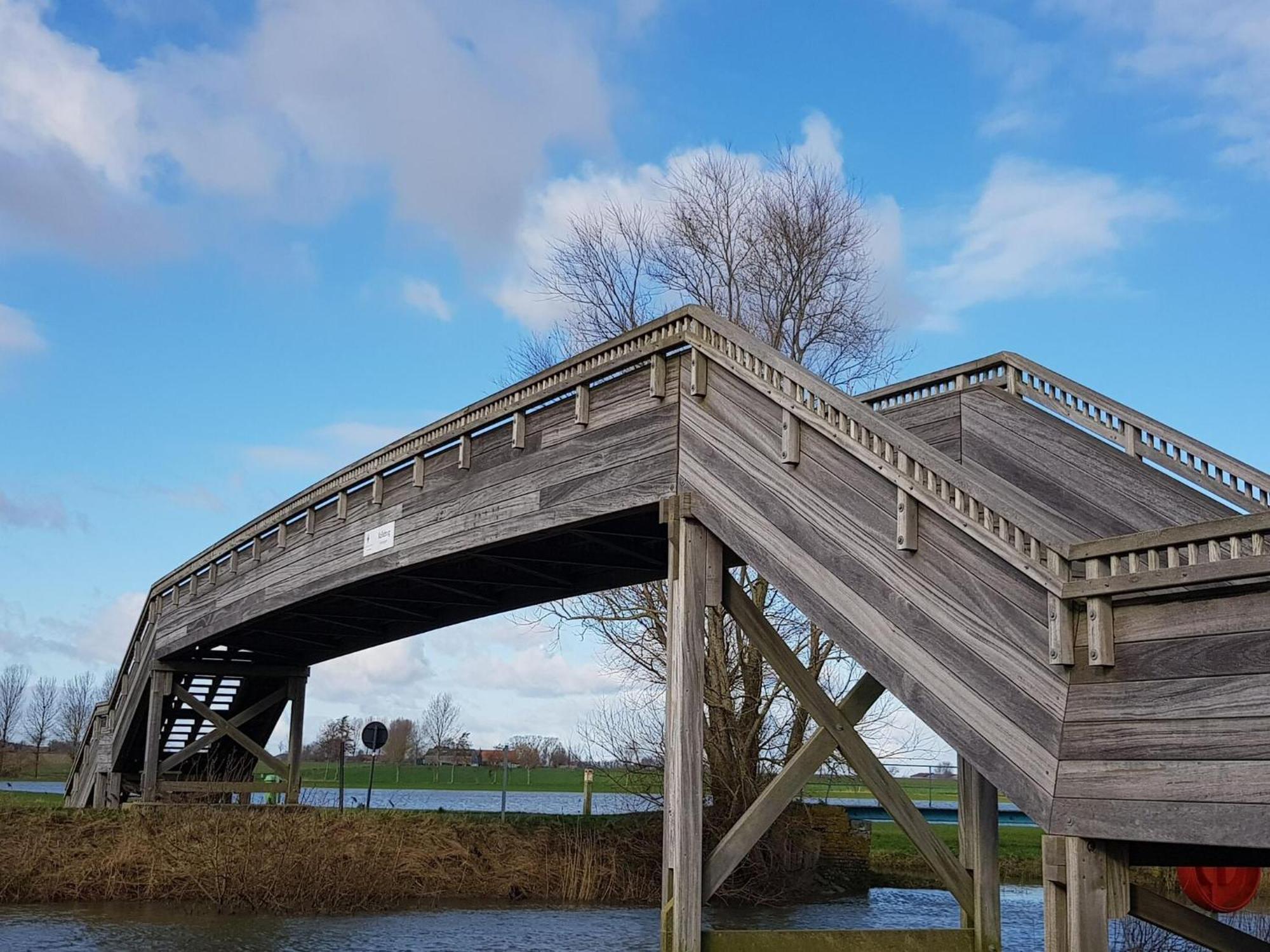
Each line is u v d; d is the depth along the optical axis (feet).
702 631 36.68
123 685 89.92
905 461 29.63
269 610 68.85
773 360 34.14
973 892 37.58
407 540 54.70
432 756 297.74
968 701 27.37
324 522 63.52
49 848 60.59
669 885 34.42
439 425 52.37
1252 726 21.40
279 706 90.63
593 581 54.80
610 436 41.73
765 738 73.10
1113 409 36.76
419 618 70.03
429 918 57.06
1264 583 21.59
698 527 37.42
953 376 42.98
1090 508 36.86
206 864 59.11
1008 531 26.63
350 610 68.64
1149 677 23.38
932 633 28.55
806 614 32.55
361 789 198.29
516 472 47.06
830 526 32.07
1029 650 25.98
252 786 83.30
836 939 35.29
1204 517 33.60
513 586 58.29
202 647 82.74
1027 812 25.54
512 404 46.78
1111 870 24.53
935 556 28.76
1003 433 40.14
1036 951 52.06
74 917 52.75
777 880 70.44
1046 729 25.32
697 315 37.93
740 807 71.31
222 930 50.88
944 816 108.37
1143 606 23.70
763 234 89.56
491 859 67.21
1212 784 21.85
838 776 73.61
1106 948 24.11
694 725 35.55
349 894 59.47
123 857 59.77
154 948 45.85
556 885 66.54
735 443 35.94
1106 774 23.80
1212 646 22.30
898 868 84.23
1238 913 58.59
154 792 79.97
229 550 74.43
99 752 91.20
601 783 179.22
